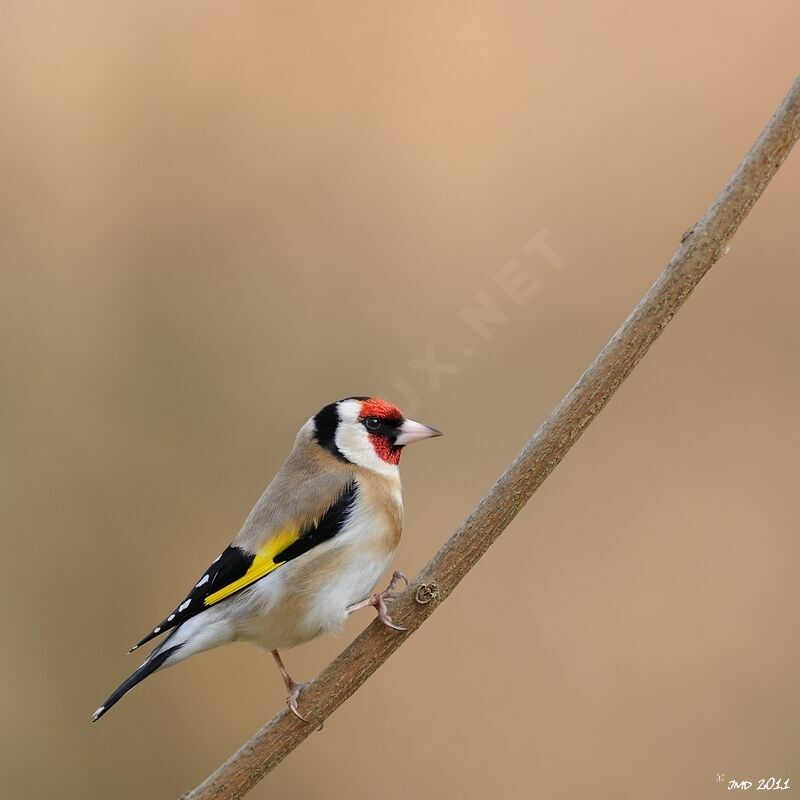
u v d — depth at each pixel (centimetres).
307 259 1141
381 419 777
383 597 739
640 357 568
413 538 1028
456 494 1039
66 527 1073
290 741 607
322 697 606
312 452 771
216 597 717
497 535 586
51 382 1109
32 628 1052
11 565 1065
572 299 1106
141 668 700
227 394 1106
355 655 602
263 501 753
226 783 611
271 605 720
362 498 746
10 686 1038
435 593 593
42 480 1084
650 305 562
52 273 1138
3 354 1115
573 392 574
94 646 1048
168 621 720
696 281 559
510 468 587
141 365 1116
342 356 1113
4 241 1145
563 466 1069
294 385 1107
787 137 545
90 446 1094
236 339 1123
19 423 1097
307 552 729
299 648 1039
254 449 1088
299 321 1126
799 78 545
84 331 1126
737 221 554
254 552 727
